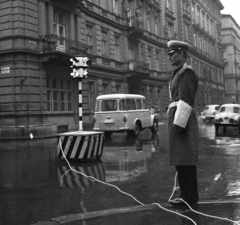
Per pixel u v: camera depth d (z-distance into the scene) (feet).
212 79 220.64
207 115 111.45
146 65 110.11
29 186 20.59
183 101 12.67
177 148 12.99
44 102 67.82
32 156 34.63
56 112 71.51
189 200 13.69
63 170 25.64
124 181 21.52
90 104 87.45
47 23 70.28
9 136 62.34
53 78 72.43
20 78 63.41
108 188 19.56
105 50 95.35
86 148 29.14
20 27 63.93
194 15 186.09
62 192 18.80
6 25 64.34
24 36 63.98
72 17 78.48
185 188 13.67
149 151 36.50
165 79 132.46
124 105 53.06
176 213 12.19
